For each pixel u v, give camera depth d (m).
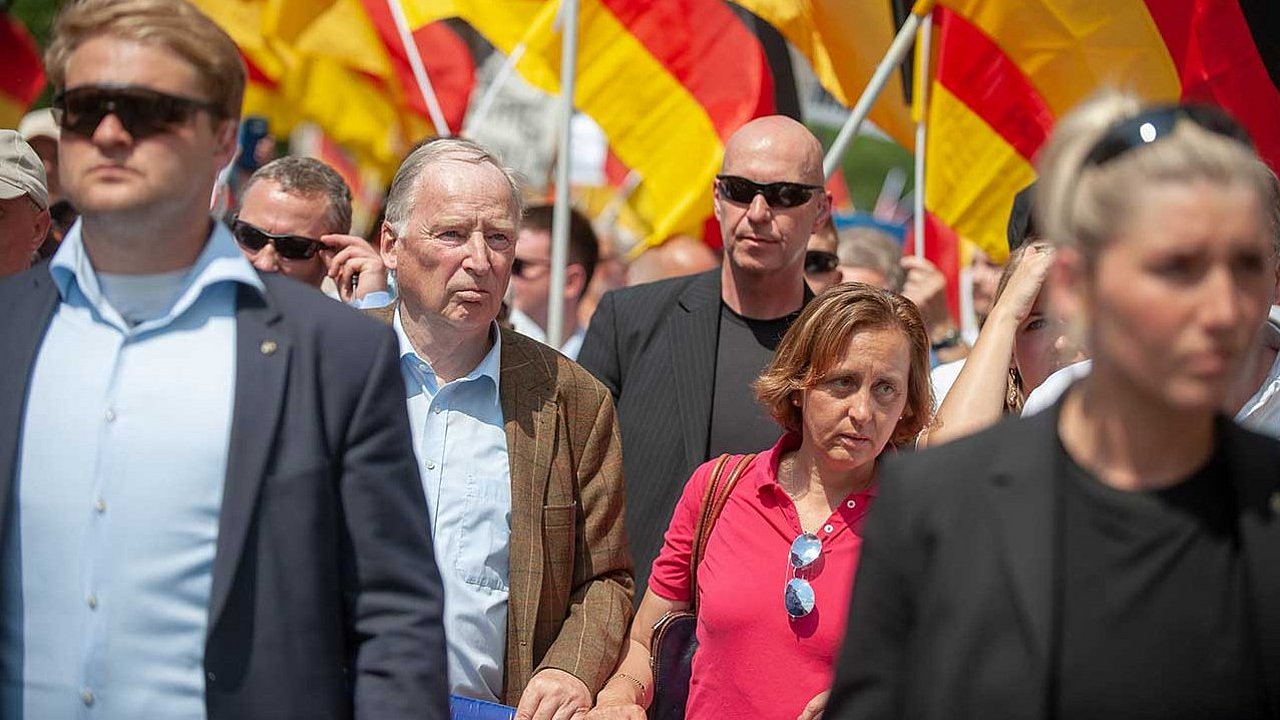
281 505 2.94
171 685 2.91
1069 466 2.44
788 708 4.11
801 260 5.66
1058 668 2.33
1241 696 2.30
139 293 3.01
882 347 4.17
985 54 6.80
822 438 4.19
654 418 5.54
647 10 7.58
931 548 2.46
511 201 4.57
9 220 5.06
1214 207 2.25
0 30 8.90
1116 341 2.31
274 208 5.64
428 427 4.45
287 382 2.99
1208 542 2.35
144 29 2.89
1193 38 6.30
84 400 2.94
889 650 2.50
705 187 7.54
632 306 5.80
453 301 4.43
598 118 7.61
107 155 2.88
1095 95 2.49
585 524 4.53
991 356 3.95
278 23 8.34
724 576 4.26
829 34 7.01
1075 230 2.38
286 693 2.92
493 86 8.45
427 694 3.03
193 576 2.92
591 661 4.32
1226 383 2.27
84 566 2.91
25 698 2.93
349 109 10.41
